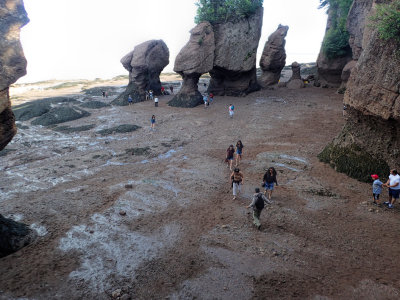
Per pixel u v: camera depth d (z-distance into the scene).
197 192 13.68
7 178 16.09
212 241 9.59
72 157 19.66
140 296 7.23
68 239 9.76
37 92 60.16
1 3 7.03
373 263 8.45
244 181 15.02
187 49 35.25
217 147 21.23
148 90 43.62
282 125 26.00
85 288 7.48
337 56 40.22
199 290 7.39
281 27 44.25
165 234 10.12
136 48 41.81
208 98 37.97
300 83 44.19
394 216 11.30
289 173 15.80
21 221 10.90
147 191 13.73
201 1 37.53
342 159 16.06
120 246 9.40
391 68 13.23
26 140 24.22
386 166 14.30
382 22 13.36
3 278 7.73
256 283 7.60
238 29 37.50
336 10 40.94
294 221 10.88
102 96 48.88
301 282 7.62
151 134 25.33
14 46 7.31
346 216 11.36
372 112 14.16
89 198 13.01
